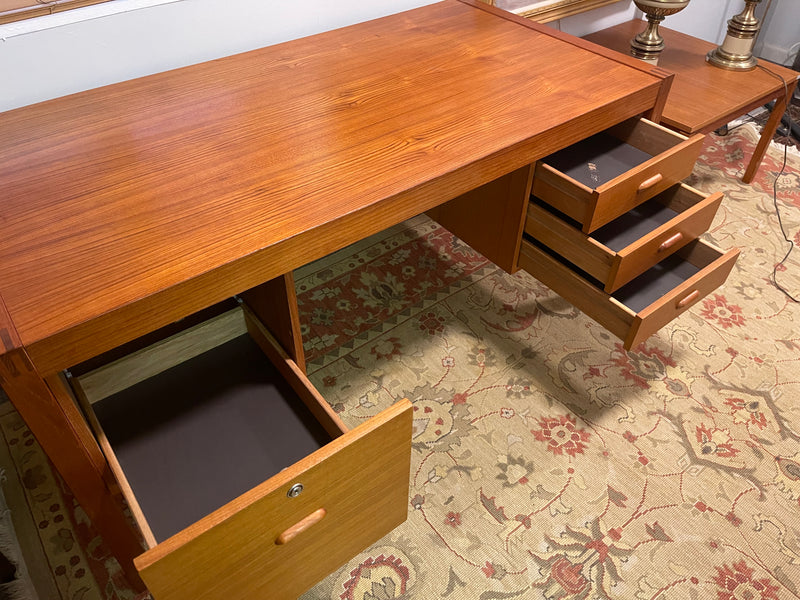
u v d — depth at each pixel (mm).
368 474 934
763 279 1874
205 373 1207
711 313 1761
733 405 1520
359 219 1004
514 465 1387
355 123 1199
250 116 1210
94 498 991
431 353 1627
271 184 1033
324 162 1089
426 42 1523
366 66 1408
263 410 1143
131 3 1257
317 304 1755
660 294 1425
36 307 813
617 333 1365
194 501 1008
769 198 2186
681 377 1582
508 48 1503
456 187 1114
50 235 924
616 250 1400
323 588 1188
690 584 1202
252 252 901
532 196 1507
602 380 1569
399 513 1088
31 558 1223
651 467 1388
